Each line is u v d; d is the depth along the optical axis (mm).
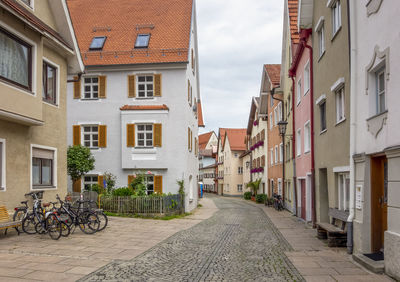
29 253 8812
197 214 22469
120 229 13688
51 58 13938
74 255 8719
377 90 8367
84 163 21312
